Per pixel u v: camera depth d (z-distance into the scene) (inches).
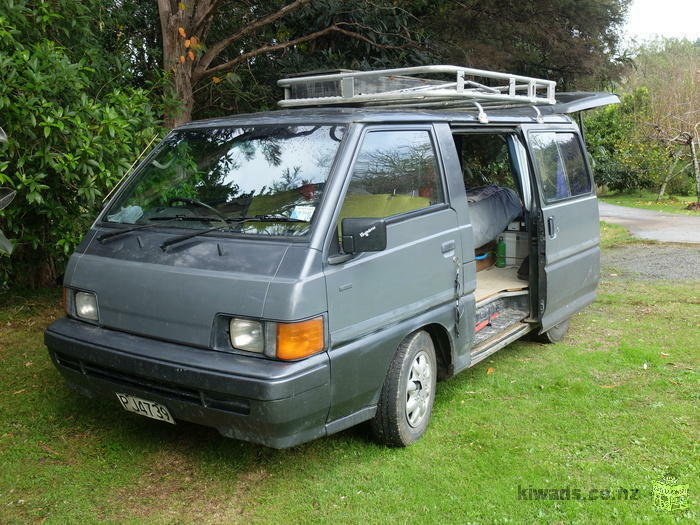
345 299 131.6
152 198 155.8
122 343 136.5
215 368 123.0
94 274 145.9
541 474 140.7
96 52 266.1
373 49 392.2
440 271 159.2
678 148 1076.5
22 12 233.0
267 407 119.3
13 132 206.8
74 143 209.5
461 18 418.9
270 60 388.5
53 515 126.3
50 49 215.9
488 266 245.3
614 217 718.5
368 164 145.5
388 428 149.2
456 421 167.8
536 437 157.9
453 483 137.3
